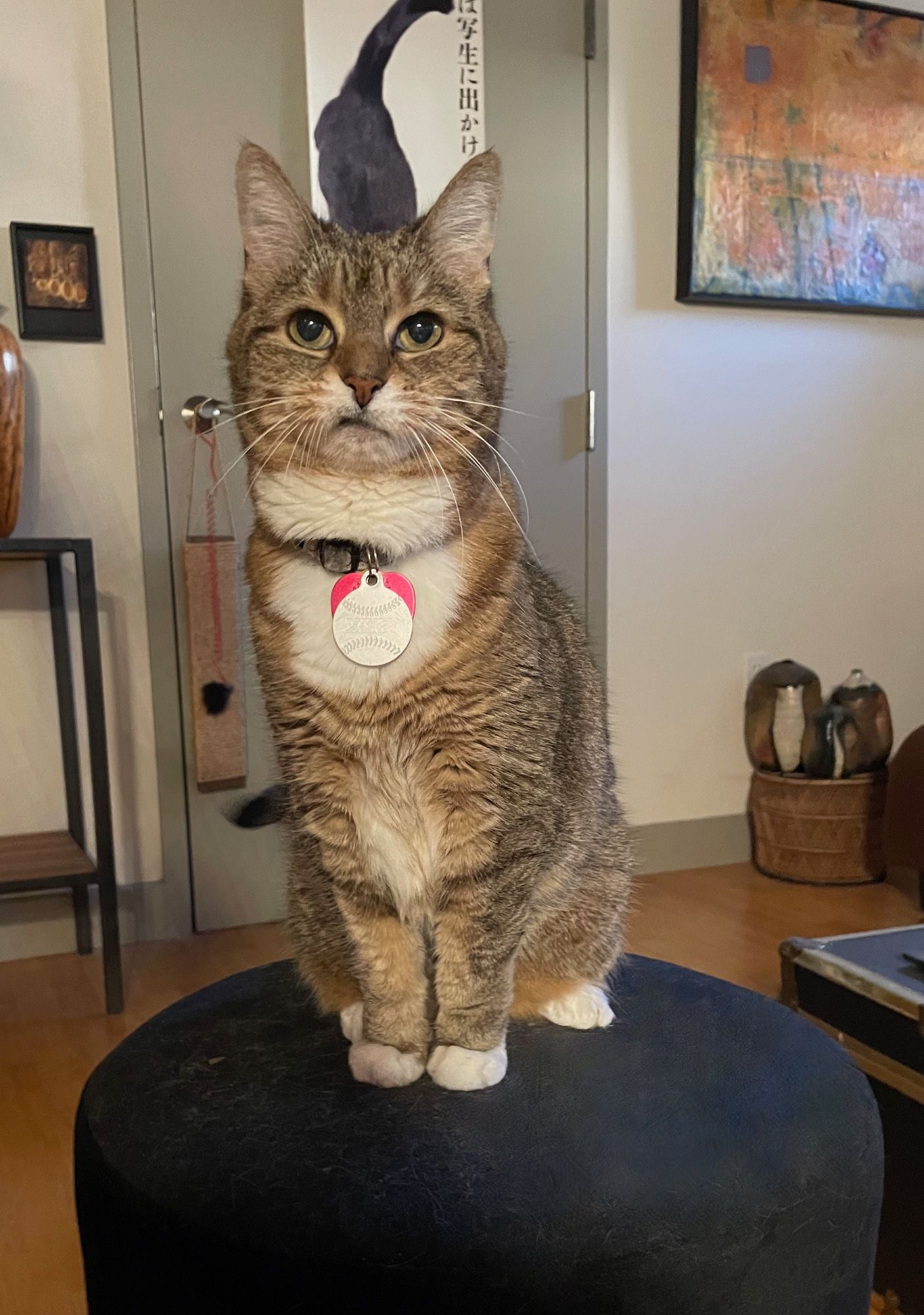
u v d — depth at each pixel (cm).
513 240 234
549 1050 107
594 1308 77
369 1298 75
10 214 201
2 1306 115
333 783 100
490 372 106
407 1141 90
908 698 296
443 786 99
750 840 275
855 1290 91
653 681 263
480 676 96
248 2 207
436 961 104
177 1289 80
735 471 265
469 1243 77
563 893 109
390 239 104
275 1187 83
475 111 225
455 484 99
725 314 258
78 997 193
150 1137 90
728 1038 109
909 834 219
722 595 268
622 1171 85
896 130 265
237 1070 103
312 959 116
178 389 212
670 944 210
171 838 222
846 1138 91
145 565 215
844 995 133
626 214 244
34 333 203
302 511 97
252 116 210
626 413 251
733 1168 86
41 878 179
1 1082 161
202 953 214
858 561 284
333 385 94
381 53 216
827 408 274
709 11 241
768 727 261
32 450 206
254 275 105
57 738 215
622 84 239
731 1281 81
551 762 100
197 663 215
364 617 95
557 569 247
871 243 266
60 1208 132
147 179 206
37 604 211
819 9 252
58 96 200
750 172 251
